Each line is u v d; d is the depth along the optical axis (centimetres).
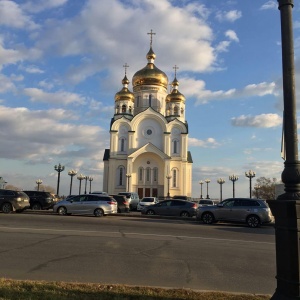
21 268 855
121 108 6588
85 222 1992
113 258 996
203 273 862
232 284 777
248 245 1324
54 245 1173
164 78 6838
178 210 2712
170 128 6344
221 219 2202
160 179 6203
